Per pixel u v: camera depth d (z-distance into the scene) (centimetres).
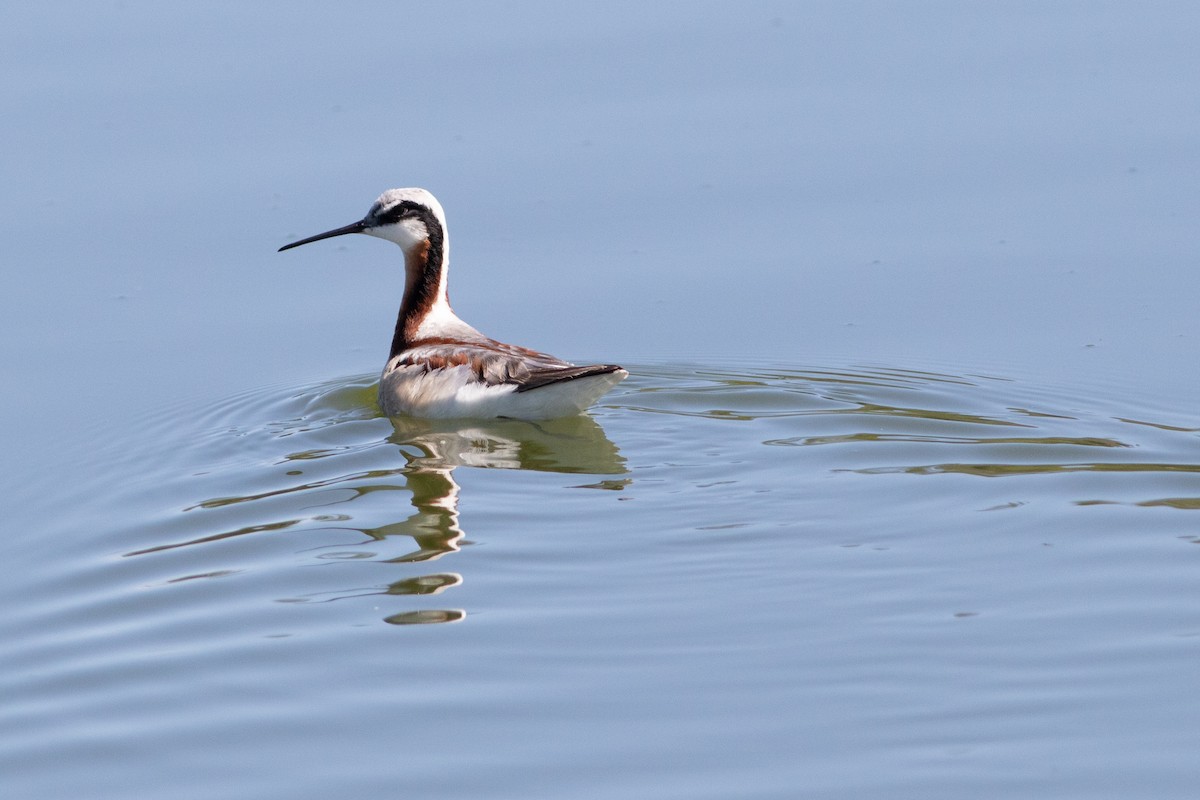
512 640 1259
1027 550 1409
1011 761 1059
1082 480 1566
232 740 1123
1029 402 1825
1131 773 1041
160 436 1811
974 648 1222
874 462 1628
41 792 1066
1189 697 1136
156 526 1537
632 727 1122
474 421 1806
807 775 1051
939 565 1380
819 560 1395
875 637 1246
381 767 1080
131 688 1205
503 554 1421
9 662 1260
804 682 1177
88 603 1372
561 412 1789
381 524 1505
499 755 1090
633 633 1265
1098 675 1174
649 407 1845
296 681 1206
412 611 1317
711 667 1205
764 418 1788
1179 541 1419
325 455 1711
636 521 1487
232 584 1391
